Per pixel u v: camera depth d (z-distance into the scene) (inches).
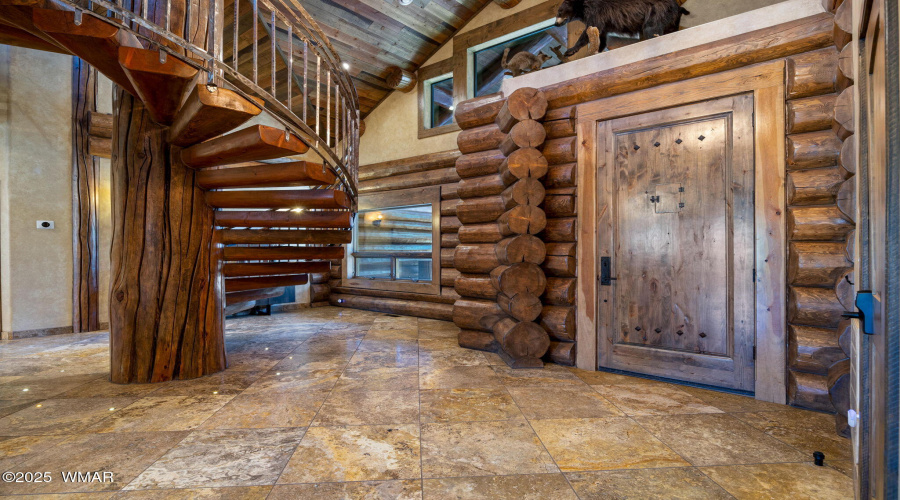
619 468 77.6
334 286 319.9
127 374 127.5
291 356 162.1
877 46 39.8
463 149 184.1
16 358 159.3
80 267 214.8
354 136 173.9
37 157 203.6
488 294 169.0
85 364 150.6
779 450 84.7
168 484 71.2
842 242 107.8
